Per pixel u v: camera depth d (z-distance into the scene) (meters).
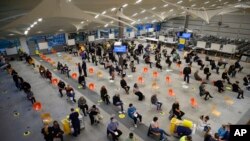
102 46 24.09
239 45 25.66
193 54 19.31
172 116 9.04
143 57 19.84
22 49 22.39
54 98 11.52
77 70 16.70
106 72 16.05
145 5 17.64
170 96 11.61
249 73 15.97
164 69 16.70
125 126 8.72
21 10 10.88
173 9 24.50
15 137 8.13
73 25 21.77
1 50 21.58
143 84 13.43
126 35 32.09
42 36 24.44
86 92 12.28
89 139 7.91
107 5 14.09
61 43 27.16
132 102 10.90
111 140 7.80
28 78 14.94
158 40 27.67
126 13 21.47
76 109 9.30
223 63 16.91
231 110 10.13
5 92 12.67
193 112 9.85
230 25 30.75
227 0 21.98
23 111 10.20
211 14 24.86
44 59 20.36
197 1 19.88
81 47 22.36
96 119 8.88
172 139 7.87
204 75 15.25
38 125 8.95
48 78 13.98
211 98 11.41
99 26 26.33
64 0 8.09
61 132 7.62
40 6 7.80
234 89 11.90
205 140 7.15
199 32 35.31
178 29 37.59
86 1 11.61
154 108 10.23
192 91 12.33
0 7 8.98
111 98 11.41
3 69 18.00
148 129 8.47
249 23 28.44
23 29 18.53
